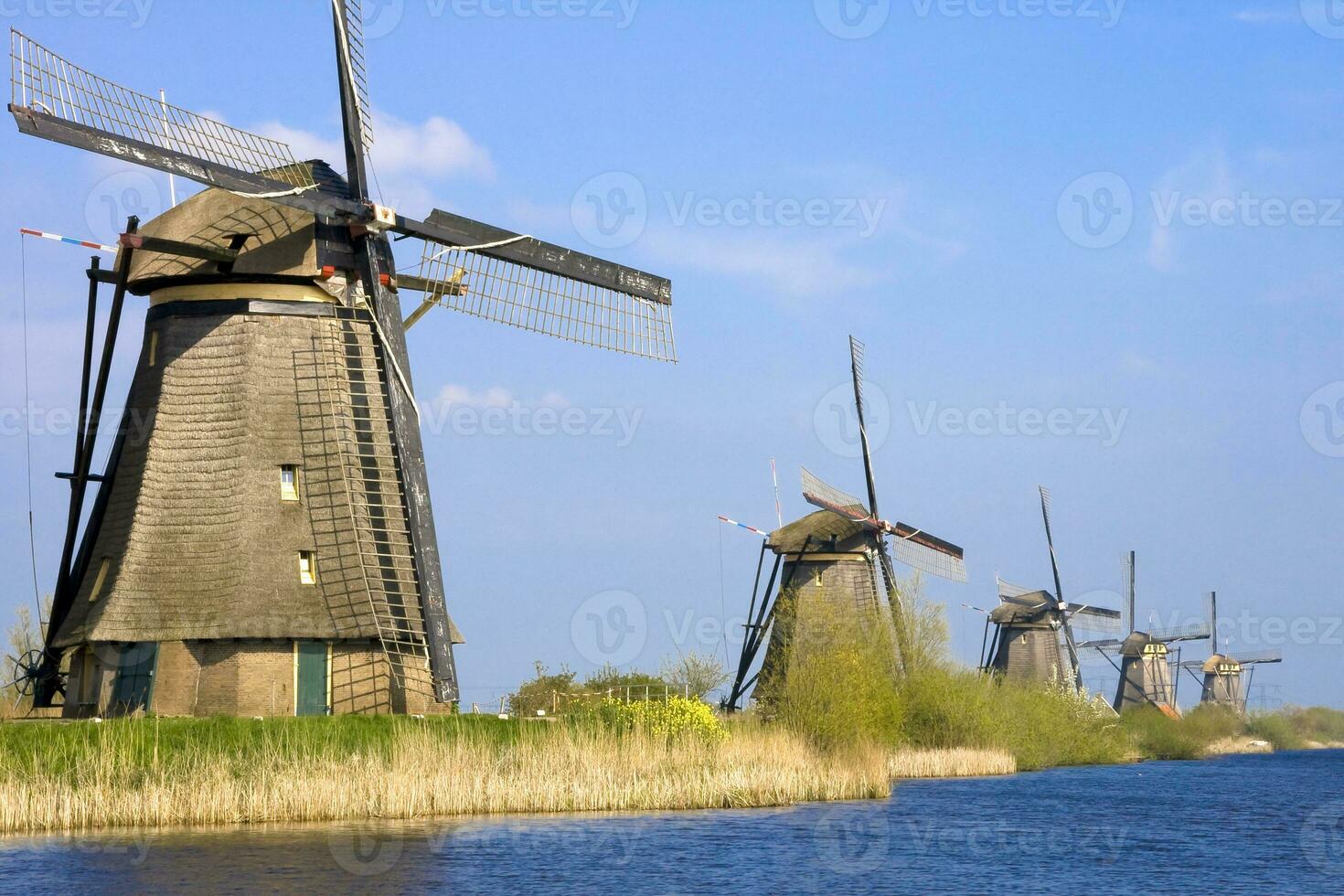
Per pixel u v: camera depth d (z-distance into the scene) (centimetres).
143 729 5319
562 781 5844
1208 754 18738
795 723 7662
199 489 6009
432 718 5969
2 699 6731
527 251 6625
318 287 6206
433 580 5988
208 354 6141
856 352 11706
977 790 8731
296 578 5950
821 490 11062
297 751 5441
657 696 7856
